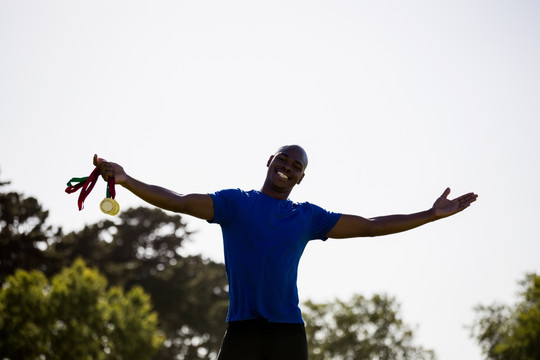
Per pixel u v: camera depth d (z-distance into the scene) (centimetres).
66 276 3622
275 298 473
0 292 3391
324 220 520
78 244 5697
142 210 6669
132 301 3944
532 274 3831
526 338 3331
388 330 5638
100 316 3494
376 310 5700
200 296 6512
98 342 3469
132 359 3641
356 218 529
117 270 5884
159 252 6631
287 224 494
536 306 3575
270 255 477
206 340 6531
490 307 4000
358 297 5772
